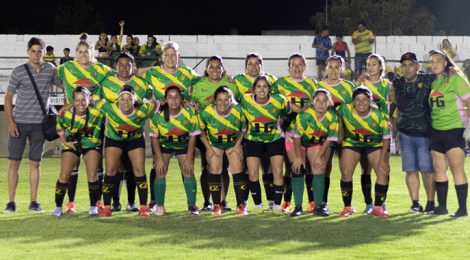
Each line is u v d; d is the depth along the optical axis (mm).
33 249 8102
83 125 10406
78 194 13336
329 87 10898
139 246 8258
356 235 8914
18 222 9898
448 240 8633
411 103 10703
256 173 10836
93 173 10586
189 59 26141
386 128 10375
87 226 9562
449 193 13227
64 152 10578
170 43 10953
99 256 7758
